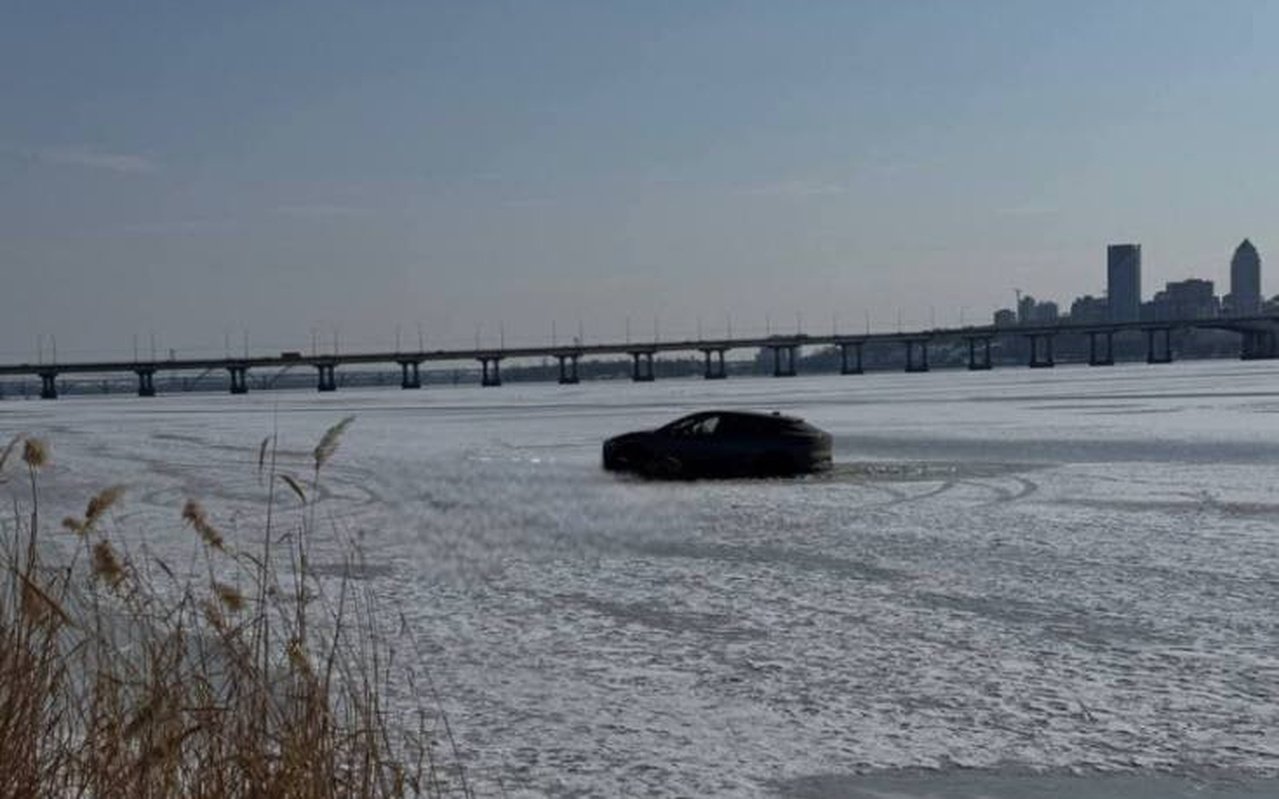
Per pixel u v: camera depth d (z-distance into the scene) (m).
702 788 8.18
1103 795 8.02
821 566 16.50
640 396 104.31
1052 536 18.62
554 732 9.33
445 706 9.97
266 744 5.49
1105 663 11.09
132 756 5.38
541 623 13.05
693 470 29.44
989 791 8.10
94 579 6.32
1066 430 43.69
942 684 10.53
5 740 5.38
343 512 23.36
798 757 8.77
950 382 130.50
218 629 6.18
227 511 23.88
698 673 11.01
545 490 26.88
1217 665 10.95
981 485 26.53
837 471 30.42
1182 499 22.97
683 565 16.78
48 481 31.42
